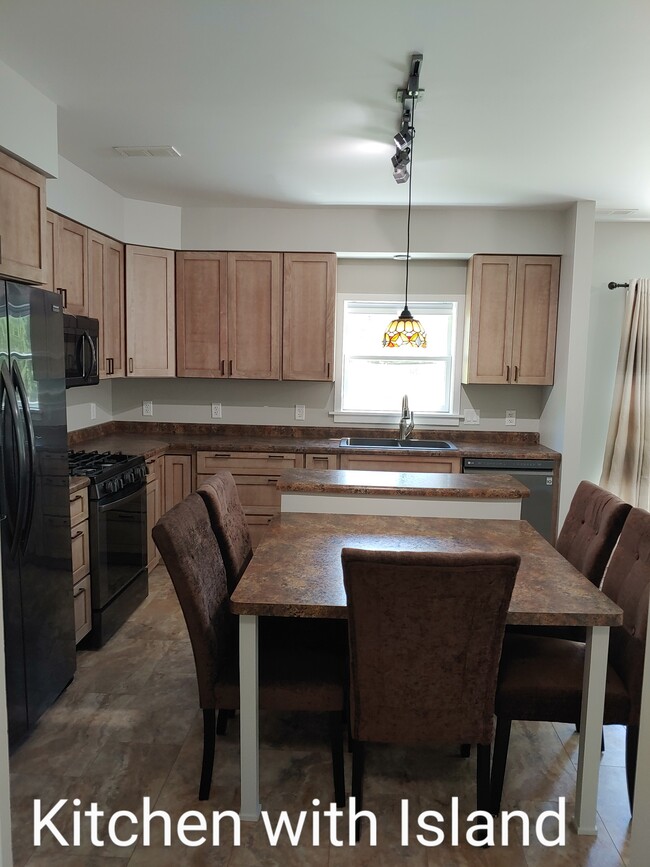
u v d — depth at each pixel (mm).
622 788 2154
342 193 3965
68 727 2455
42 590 2441
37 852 1829
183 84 2408
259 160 3312
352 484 2783
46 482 2453
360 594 1661
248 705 1890
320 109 2619
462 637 1699
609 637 1992
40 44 2111
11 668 2221
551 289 4379
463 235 4367
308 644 2176
